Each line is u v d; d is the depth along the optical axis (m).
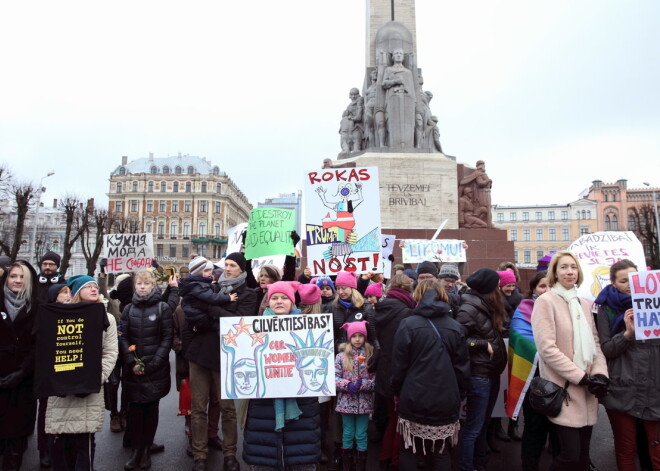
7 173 35.12
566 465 4.44
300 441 4.71
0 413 5.38
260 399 4.78
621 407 4.66
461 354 4.59
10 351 5.36
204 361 5.62
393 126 15.48
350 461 5.38
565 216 92.81
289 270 7.01
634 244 7.47
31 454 6.41
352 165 14.88
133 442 5.81
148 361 5.77
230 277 5.83
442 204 14.88
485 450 5.41
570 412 4.44
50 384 4.82
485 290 5.25
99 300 5.43
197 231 89.19
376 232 6.99
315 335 4.76
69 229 41.47
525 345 5.29
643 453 5.07
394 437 5.52
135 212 89.81
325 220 7.05
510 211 95.31
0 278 5.69
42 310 4.91
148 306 5.92
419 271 6.95
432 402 4.38
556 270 4.75
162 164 93.19
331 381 4.68
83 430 4.94
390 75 15.79
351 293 6.27
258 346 4.74
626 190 90.44
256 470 4.87
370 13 18.80
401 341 4.56
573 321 4.57
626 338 4.61
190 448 6.29
